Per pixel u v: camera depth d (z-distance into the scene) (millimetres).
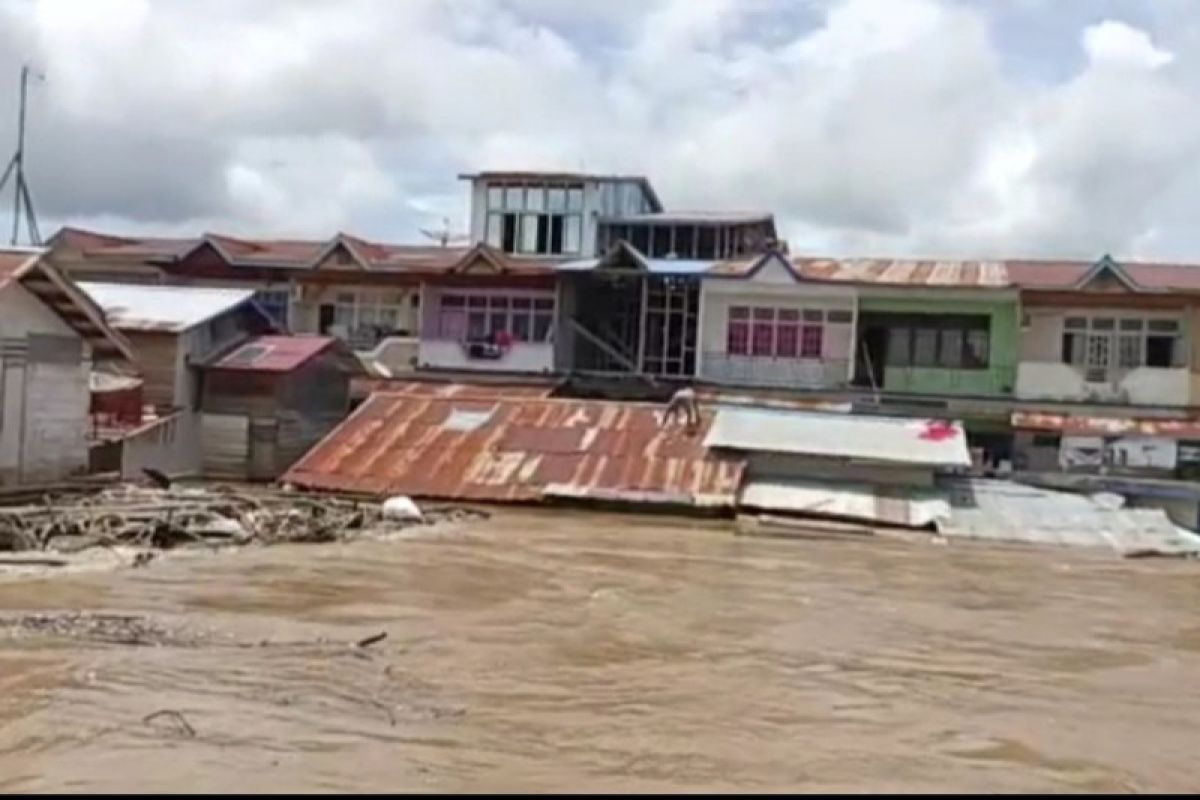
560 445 31141
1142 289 37469
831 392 39562
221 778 8227
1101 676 13602
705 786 8695
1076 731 10898
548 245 47781
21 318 24250
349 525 23422
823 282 39500
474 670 12344
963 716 11312
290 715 10008
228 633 13523
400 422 32750
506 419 32719
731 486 28641
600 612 16203
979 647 15008
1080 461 37062
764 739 10148
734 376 40312
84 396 26344
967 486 29750
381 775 8508
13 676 10812
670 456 30344
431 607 16031
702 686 12094
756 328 40469
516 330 42312
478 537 23500
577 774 8844
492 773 8742
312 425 35781
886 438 30438
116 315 33812
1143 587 20859
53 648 12047
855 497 28328
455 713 10484
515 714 10570
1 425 23844
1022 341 38906
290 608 15438
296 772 8445
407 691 11211
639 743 9812
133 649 12242
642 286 42281
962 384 39031
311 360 35031
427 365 42031
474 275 42062
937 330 39906
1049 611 18016
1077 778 9375
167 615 14391
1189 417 37375
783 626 15805
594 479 29344
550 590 17906
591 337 42344
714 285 40469
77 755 8617
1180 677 13703
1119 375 37938
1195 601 19500
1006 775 9375
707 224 46281
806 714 11117
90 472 27797
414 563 19781
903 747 10086
